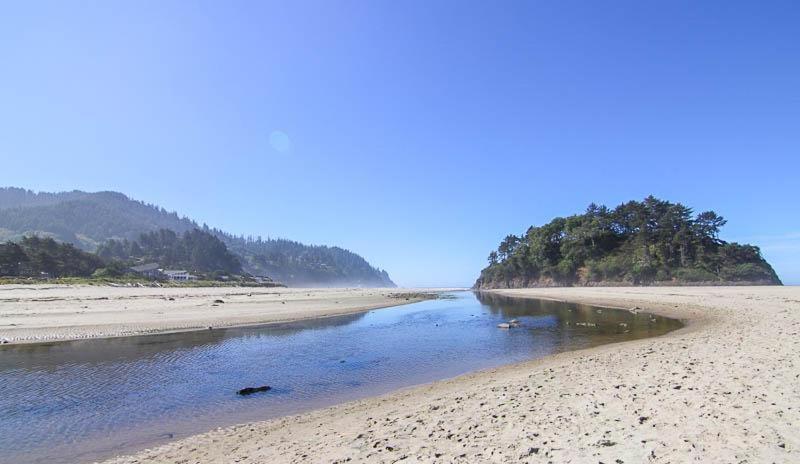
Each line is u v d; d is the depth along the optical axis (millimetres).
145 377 17812
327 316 44156
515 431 8531
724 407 8750
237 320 37438
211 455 9539
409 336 29562
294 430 11016
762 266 92062
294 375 18297
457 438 8492
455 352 23297
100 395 15242
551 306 57438
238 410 13625
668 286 86125
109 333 29219
